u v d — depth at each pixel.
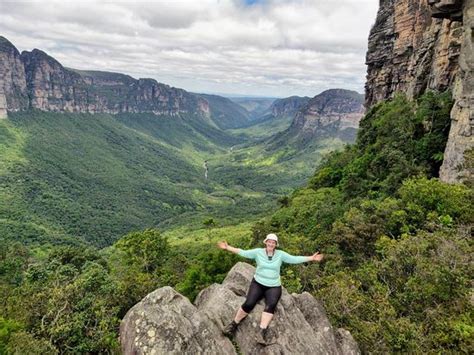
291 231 42.94
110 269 45.69
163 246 45.97
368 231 25.53
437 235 18.03
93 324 18.62
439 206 23.25
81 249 47.91
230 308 10.16
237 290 11.12
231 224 102.88
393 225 24.41
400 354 11.90
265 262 9.65
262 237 44.06
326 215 40.25
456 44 38.56
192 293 30.30
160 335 8.84
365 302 14.69
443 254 16.16
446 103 38.44
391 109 53.41
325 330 10.43
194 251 67.25
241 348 9.36
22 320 18.27
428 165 36.66
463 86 28.16
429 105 40.59
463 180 26.11
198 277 31.78
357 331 12.97
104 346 16.75
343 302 14.49
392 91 63.28
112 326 18.41
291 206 52.41
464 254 16.11
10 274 47.81
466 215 21.30
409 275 16.31
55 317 18.33
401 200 26.55
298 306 11.05
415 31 54.22
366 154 49.38
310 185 63.59
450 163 29.17
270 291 9.45
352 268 23.39
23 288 27.06
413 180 27.69
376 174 43.06
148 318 9.20
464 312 12.68
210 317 9.96
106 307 20.69
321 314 10.88
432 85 44.41
